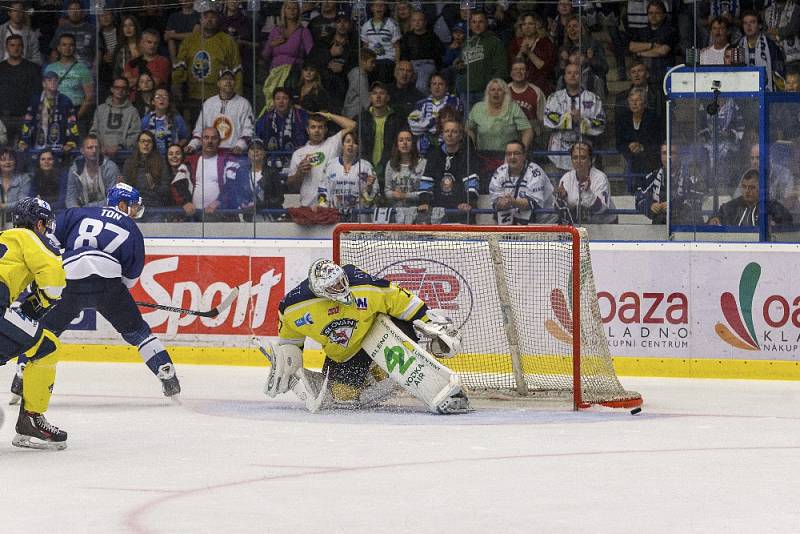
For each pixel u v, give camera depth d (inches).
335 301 917.8
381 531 527.8
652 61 1279.5
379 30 1348.4
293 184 1355.8
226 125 1360.7
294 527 536.1
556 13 1315.2
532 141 1325.0
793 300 1158.3
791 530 529.0
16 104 1406.3
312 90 1354.6
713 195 1258.6
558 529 531.2
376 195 1353.3
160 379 991.6
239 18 1359.5
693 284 1180.5
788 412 943.0
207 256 1289.4
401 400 994.7
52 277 740.0
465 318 1107.9
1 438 815.1
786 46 1244.5
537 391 1018.7
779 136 1243.2
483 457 725.3
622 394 976.3
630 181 1293.1
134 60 1376.7
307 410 950.4
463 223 1343.5
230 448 762.2
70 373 1211.9
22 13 1395.2
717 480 649.6
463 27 1338.6
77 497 606.5
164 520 551.5
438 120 1342.3
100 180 1385.3
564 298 1068.5
